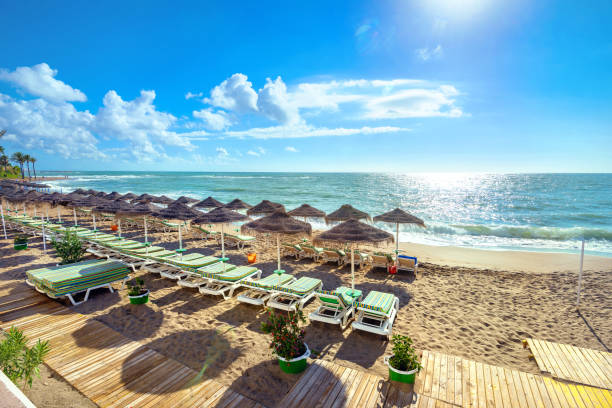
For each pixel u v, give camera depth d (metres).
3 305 6.15
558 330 5.71
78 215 19.91
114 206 9.61
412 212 27.89
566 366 4.36
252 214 10.82
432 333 5.54
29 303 6.27
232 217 7.29
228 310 6.26
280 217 6.76
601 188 54.94
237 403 3.58
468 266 9.97
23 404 1.42
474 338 5.38
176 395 3.68
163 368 4.21
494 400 3.60
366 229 6.11
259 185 64.25
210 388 3.83
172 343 4.95
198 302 6.64
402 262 8.97
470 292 7.55
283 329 4.25
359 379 3.96
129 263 8.81
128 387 3.79
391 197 41.44
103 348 4.66
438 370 4.18
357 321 5.44
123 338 4.96
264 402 3.62
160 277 8.19
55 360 4.32
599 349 5.10
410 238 15.26
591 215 25.22
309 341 5.18
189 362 4.42
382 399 3.60
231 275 6.96
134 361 4.34
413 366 3.92
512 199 38.94
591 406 3.51
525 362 4.67
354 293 5.50
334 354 4.80
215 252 11.33
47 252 10.44
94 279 6.66
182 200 15.67
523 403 3.55
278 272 6.30
